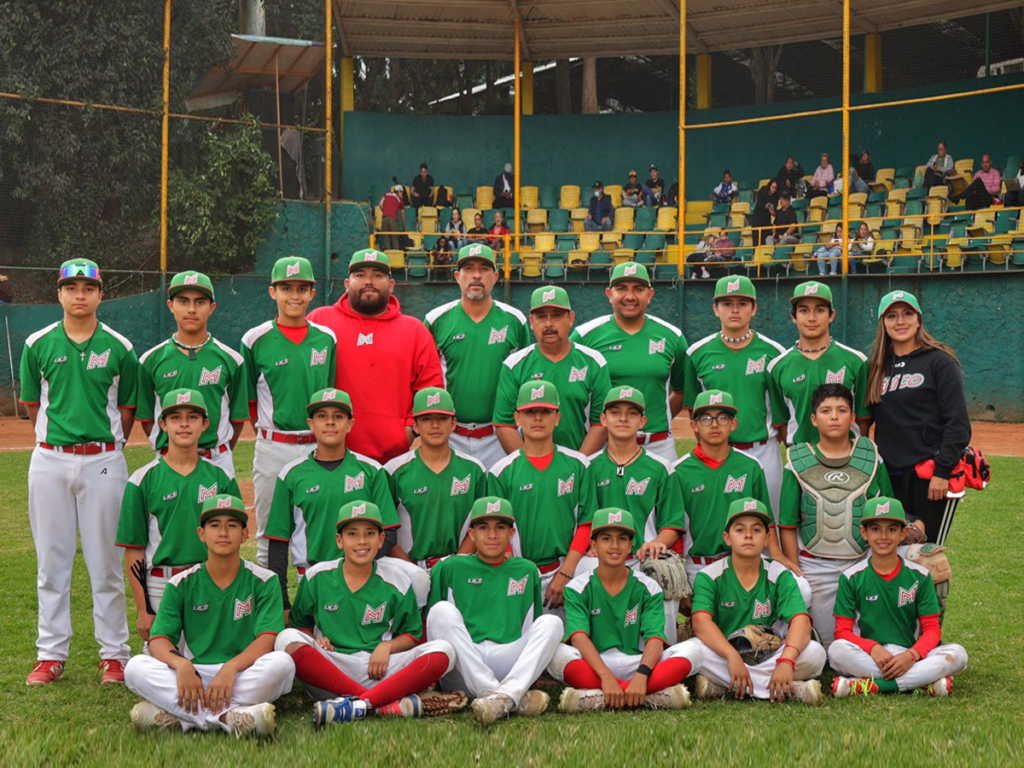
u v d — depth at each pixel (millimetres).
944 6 23141
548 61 27828
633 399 6312
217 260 22453
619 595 5855
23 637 6816
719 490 6418
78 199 22672
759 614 5895
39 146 22250
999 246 20516
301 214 22688
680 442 16672
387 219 23641
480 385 7312
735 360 7160
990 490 12164
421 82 29797
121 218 23125
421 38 24766
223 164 21984
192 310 6312
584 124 27047
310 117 26453
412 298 22812
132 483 5957
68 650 6160
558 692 5918
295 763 4539
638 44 25266
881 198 23000
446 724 5160
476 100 29953
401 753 4641
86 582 8266
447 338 7375
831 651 5910
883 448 6469
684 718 5273
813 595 6270
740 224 23594
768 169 26031
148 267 23094
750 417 7105
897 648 5891
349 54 25406
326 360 6836
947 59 25391
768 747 4699
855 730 4949
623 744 4758
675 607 6027
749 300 7074
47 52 22109
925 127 24562
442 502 6359
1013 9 24250
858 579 5992
